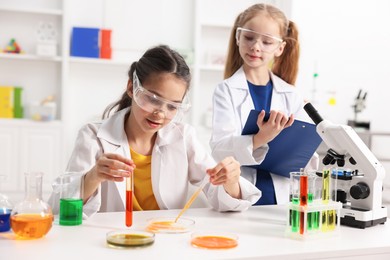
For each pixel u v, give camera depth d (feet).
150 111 5.08
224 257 3.69
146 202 5.89
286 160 6.43
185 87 5.18
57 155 13.53
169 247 3.92
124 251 3.78
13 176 13.33
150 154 5.92
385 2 15.20
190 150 6.02
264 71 7.51
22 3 13.84
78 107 14.33
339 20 14.90
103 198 5.76
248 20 7.12
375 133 13.42
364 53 15.19
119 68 14.46
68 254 3.68
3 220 4.26
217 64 14.73
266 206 5.81
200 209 5.52
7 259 3.54
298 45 7.75
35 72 14.01
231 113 7.05
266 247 4.01
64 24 13.51
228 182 5.13
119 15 14.38
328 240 4.32
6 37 13.74
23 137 13.34
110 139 5.71
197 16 14.28
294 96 7.56
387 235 4.58
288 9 14.67
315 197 4.49
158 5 14.60
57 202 4.96
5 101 13.52
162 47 5.31
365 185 4.96
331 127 4.95
